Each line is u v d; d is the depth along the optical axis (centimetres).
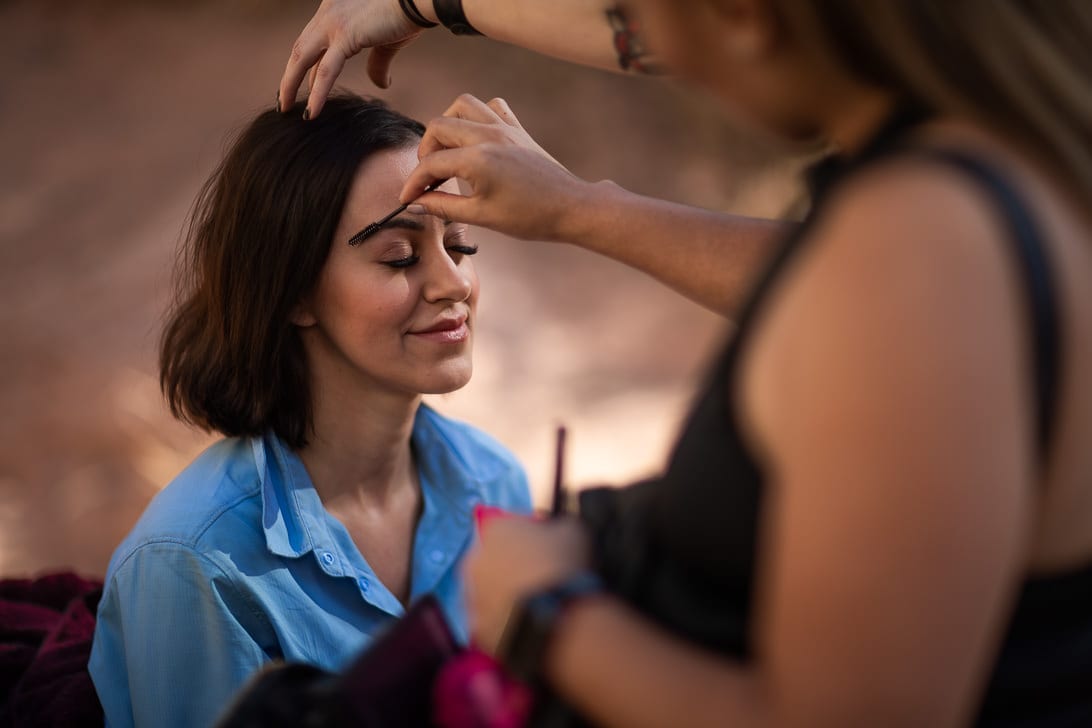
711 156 777
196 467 165
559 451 109
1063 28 73
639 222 127
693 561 80
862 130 78
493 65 890
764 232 127
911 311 63
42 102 866
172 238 684
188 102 858
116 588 153
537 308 640
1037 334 65
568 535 93
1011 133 70
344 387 166
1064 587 73
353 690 93
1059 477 69
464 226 166
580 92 863
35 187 755
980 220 65
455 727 89
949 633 63
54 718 164
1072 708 76
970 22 70
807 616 65
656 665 75
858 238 66
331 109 159
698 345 620
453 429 191
